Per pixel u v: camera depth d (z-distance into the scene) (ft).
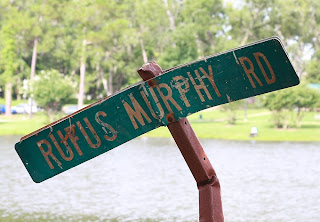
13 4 256.11
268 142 115.34
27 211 43.86
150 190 54.03
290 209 44.29
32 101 213.46
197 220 40.65
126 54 258.98
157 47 255.50
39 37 244.22
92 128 10.65
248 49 9.58
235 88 9.81
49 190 54.08
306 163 75.15
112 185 57.26
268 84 9.68
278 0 256.52
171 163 76.89
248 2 259.80
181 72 10.08
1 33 219.82
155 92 10.27
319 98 142.41
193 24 209.77
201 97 10.08
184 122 10.82
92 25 232.53
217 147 102.32
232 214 42.55
